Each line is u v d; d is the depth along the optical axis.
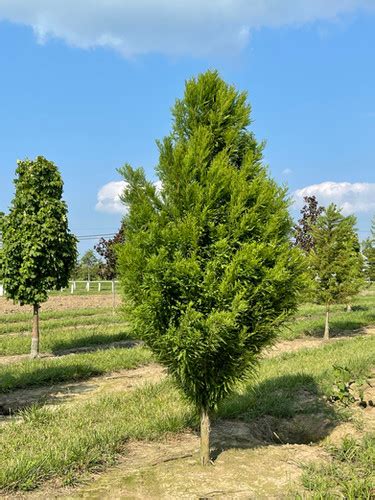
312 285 5.64
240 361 5.43
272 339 5.73
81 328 19.45
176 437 6.89
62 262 13.84
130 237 5.61
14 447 6.14
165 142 5.82
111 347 15.40
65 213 14.05
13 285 13.67
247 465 5.61
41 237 13.39
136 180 5.76
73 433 6.51
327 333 18.11
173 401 8.35
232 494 4.89
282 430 7.65
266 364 11.89
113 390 10.16
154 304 5.06
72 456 5.57
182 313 5.07
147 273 5.13
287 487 5.07
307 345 16.80
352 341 16.27
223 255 5.14
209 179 5.41
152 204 5.66
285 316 5.48
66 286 14.45
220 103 5.80
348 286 17.52
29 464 5.27
